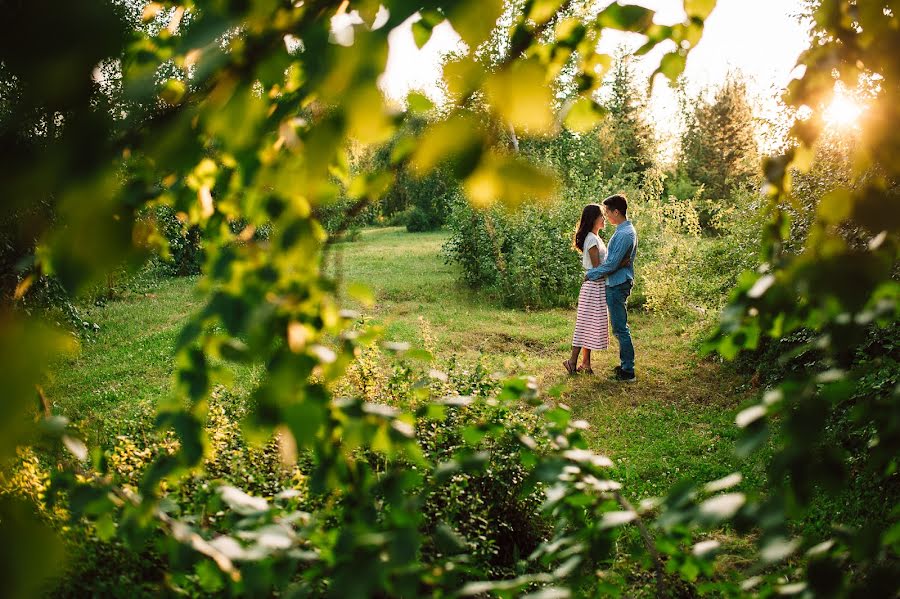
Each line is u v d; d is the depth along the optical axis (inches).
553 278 454.0
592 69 62.7
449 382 169.3
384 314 423.2
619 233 272.7
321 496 108.1
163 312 457.7
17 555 28.1
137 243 34.0
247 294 42.6
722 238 323.3
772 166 70.2
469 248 518.9
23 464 85.0
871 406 52.6
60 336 27.9
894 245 53.9
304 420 39.5
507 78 26.5
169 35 56.6
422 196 1098.7
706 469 188.2
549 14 47.0
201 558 52.1
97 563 90.3
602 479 72.4
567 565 62.3
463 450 116.6
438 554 97.5
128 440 136.0
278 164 41.1
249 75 33.7
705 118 1375.5
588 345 282.8
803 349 56.0
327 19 31.6
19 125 24.8
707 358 304.2
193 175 68.7
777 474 46.7
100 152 27.9
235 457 127.0
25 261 46.1
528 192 27.5
